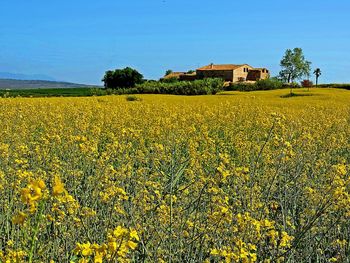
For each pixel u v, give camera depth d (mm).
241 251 3982
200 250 5020
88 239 5086
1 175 6387
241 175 6652
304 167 8711
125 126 15367
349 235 5844
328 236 5984
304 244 5844
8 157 7770
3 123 13516
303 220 6086
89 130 12617
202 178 6332
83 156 8305
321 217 5812
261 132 14781
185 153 10719
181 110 22391
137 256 5289
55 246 5113
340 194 4953
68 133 11164
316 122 17266
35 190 2811
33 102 24547
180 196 6305
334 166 6637
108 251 3004
